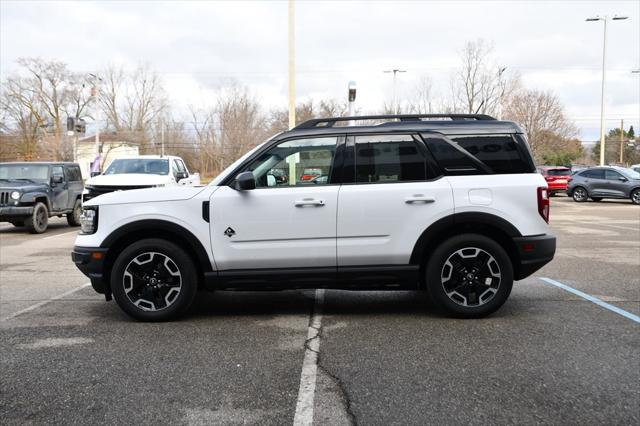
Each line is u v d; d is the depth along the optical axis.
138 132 65.75
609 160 79.75
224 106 62.06
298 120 59.94
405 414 3.13
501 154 5.09
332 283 5.07
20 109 61.47
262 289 5.10
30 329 4.92
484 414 3.12
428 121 5.23
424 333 4.68
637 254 9.20
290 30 15.54
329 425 3.01
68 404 3.30
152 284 5.11
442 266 5.02
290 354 4.17
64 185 15.30
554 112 43.22
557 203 24.20
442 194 4.98
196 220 4.98
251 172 5.07
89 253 5.02
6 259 9.44
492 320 5.07
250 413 3.16
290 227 4.98
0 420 3.09
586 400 3.29
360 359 4.04
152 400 3.35
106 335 4.71
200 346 4.39
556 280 6.99
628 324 4.91
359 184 5.04
